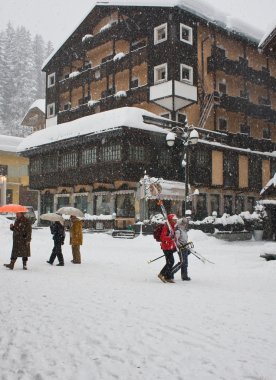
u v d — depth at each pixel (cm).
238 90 4209
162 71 3641
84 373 368
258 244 2538
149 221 2731
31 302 687
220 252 1855
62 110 4647
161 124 3278
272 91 4472
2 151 4800
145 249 1945
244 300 742
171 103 3491
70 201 3784
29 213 4041
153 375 362
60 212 1377
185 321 563
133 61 3762
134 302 695
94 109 4134
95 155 3331
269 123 4400
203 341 468
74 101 4553
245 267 1338
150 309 638
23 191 5581
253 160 3906
